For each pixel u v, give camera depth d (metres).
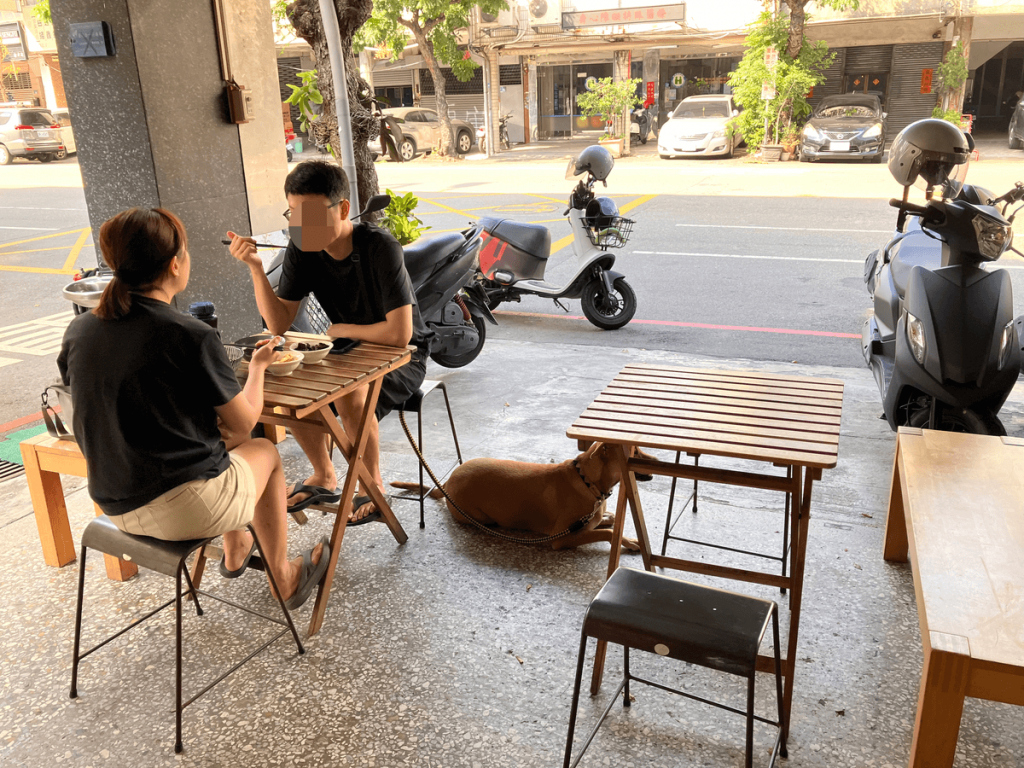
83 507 3.89
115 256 2.20
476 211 13.35
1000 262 8.68
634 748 2.31
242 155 4.64
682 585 2.11
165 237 2.24
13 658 2.80
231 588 3.21
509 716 2.45
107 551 2.45
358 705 2.51
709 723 2.41
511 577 3.21
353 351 3.15
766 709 2.45
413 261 5.25
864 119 18.06
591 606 2.03
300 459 4.41
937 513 2.36
